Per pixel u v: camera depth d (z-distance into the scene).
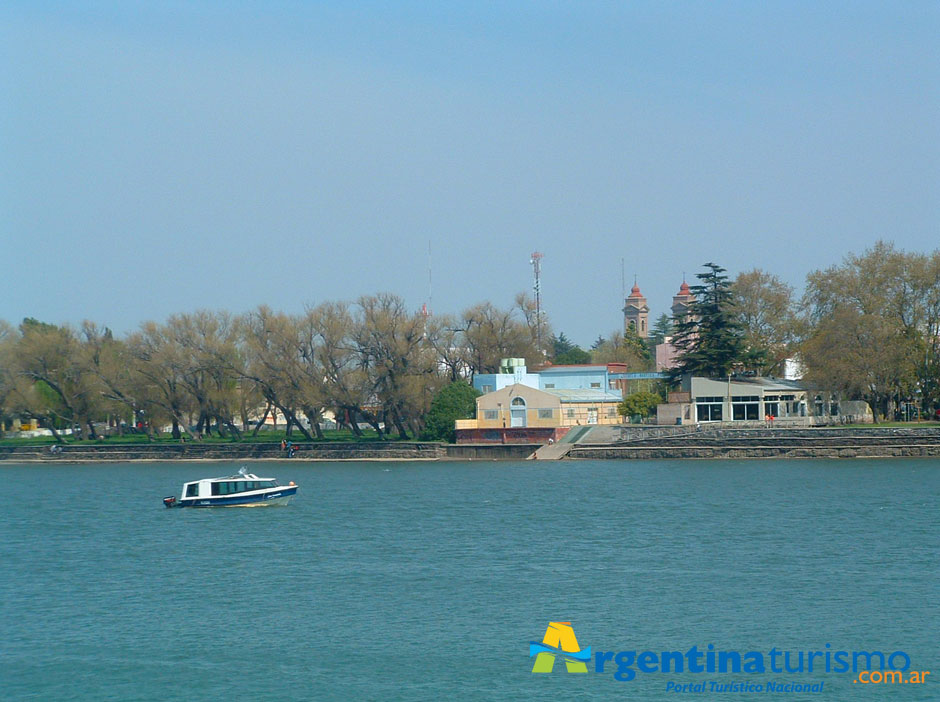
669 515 172.50
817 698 86.00
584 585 121.25
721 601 112.81
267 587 124.25
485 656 96.25
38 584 129.62
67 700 87.69
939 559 131.88
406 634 103.06
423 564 135.75
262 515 186.12
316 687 89.19
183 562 141.75
